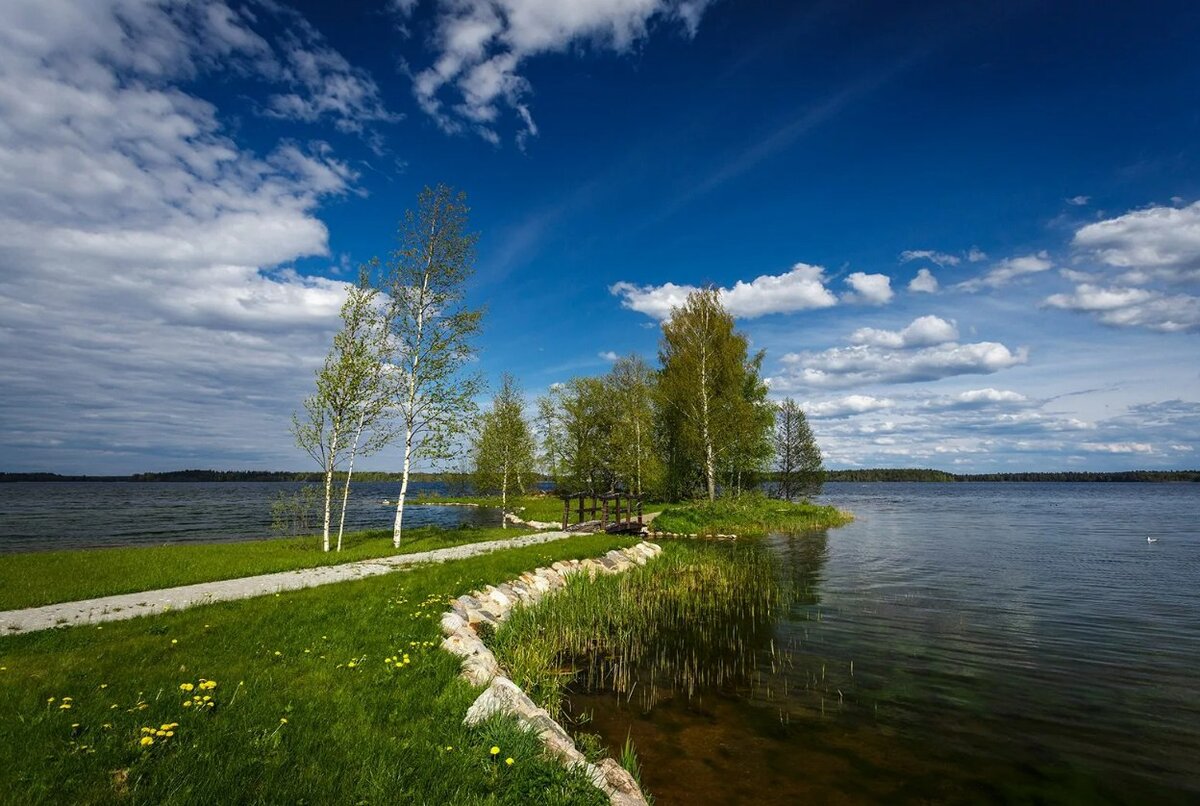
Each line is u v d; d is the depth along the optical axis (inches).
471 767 199.5
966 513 2092.8
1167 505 2684.5
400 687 262.4
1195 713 335.6
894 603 613.6
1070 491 5354.3
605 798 197.3
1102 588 693.3
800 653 445.1
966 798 247.0
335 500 900.0
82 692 231.8
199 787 166.1
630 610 562.6
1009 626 522.3
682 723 318.7
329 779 179.0
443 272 855.1
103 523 1584.6
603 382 1982.0
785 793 248.5
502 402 1566.2
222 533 1304.1
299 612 382.0
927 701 351.9
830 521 1563.7
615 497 1157.1
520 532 1024.2
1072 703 349.4
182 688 231.0
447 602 432.5
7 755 174.2
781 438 2032.5
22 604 419.5
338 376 788.6
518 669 350.9
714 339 1606.8
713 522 1353.3
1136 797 248.2
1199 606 599.8
